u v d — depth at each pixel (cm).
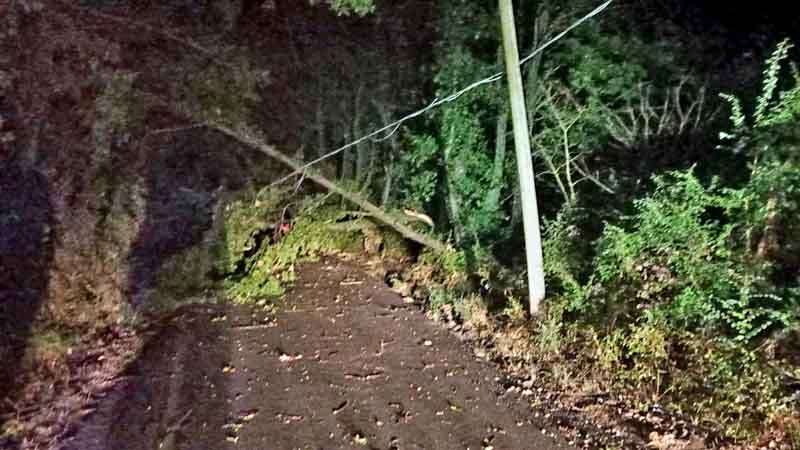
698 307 530
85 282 664
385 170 773
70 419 530
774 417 473
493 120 737
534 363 588
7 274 638
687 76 725
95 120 654
